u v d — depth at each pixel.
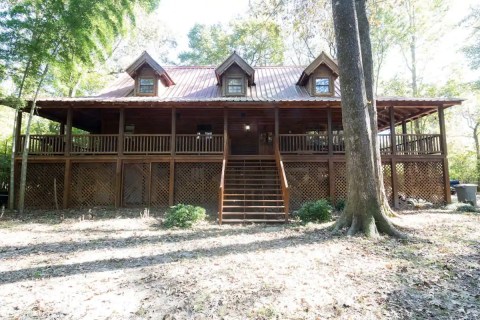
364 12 9.15
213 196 12.45
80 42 10.68
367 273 4.45
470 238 6.35
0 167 13.58
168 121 15.16
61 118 14.98
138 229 8.35
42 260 5.46
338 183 12.23
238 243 6.55
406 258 5.09
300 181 12.31
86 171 12.41
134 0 12.34
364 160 7.08
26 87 10.76
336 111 14.41
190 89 15.34
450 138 29.47
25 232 7.98
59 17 10.33
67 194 11.74
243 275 4.48
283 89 15.08
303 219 9.05
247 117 15.35
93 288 4.12
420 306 3.43
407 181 12.58
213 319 3.22
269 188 11.09
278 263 5.00
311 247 5.93
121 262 5.31
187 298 3.75
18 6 9.74
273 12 11.91
